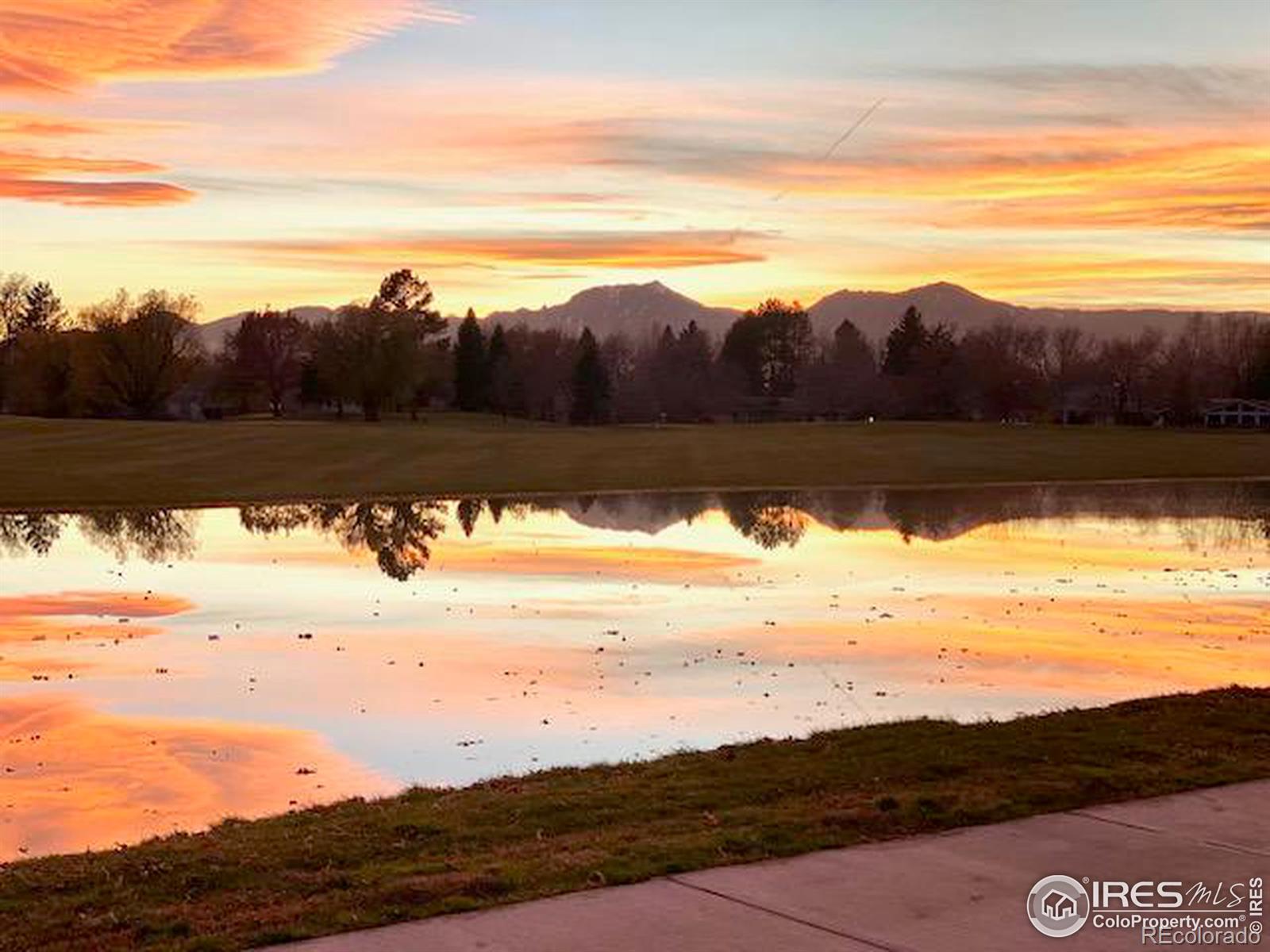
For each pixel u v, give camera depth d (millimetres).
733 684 17641
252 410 172250
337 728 15102
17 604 24969
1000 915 6941
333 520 43000
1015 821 8844
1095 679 18000
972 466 67938
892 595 26500
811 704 16422
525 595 26359
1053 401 185250
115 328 124750
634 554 33969
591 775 11648
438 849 9031
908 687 17438
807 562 32344
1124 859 7930
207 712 15961
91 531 39344
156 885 8406
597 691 17141
